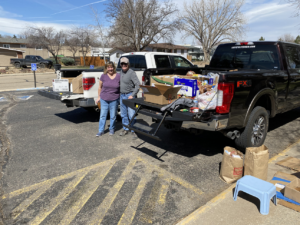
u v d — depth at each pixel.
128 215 2.54
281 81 4.28
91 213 2.59
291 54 4.84
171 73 4.80
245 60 4.93
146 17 26.41
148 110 3.85
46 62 29.34
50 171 3.54
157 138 3.32
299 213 2.47
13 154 4.18
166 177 3.33
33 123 6.16
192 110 3.30
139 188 3.05
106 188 3.07
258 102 4.16
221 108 3.20
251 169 2.96
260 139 4.08
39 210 2.65
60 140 4.88
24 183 3.21
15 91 12.39
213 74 3.92
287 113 7.07
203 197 2.85
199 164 3.74
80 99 5.54
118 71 6.12
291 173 3.30
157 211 2.60
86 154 4.15
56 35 36.50
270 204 2.64
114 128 5.22
